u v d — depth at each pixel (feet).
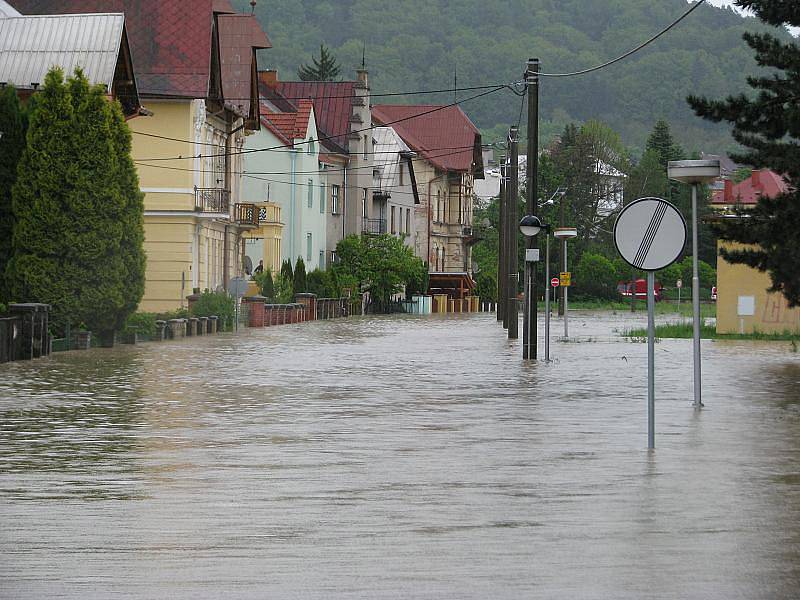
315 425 107.65
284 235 481.87
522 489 73.31
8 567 52.44
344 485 75.00
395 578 50.44
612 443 95.40
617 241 91.35
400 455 88.53
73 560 53.83
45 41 283.18
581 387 150.00
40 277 229.45
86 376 163.53
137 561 53.62
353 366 187.11
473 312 652.89
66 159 229.25
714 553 55.16
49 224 228.84
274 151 477.77
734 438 98.43
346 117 560.61
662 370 182.19
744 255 241.14
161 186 339.98
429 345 254.88
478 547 56.54
